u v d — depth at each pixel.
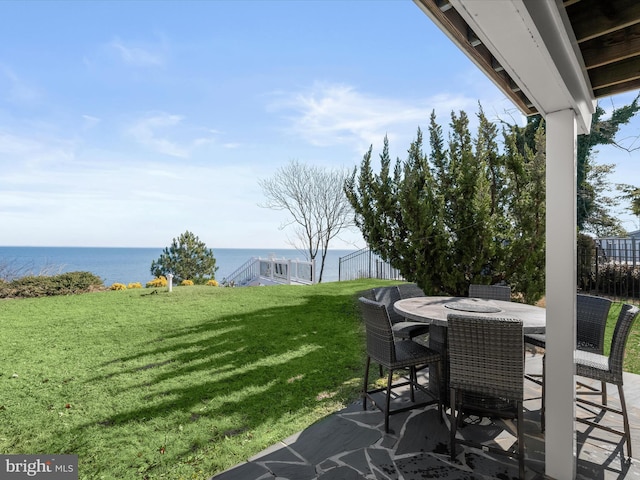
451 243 6.61
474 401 3.08
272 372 4.20
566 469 2.23
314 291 10.18
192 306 8.05
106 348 5.08
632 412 3.15
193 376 4.07
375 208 7.53
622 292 8.86
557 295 2.26
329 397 3.53
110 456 2.55
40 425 2.99
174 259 16.56
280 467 2.39
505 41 1.62
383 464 2.42
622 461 2.45
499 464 2.42
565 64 1.98
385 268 12.72
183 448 2.64
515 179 6.41
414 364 2.93
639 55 2.49
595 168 13.96
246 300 8.80
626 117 12.17
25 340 5.47
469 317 2.40
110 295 9.68
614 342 2.57
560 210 2.25
